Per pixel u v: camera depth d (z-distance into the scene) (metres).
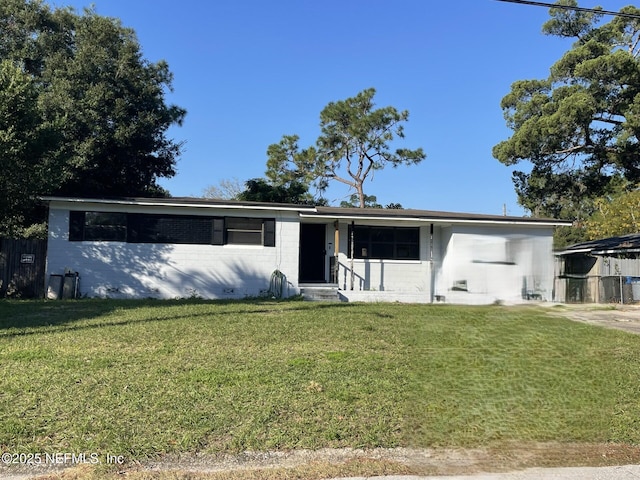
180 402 5.38
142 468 4.08
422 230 18.75
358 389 5.84
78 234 15.87
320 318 11.05
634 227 25.62
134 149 20.80
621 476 3.58
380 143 33.75
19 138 13.71
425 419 2.47
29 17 20.41
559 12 25.72
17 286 15.77
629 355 5.74
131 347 7.86
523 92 26.20
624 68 21.39
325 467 4.06
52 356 7.16
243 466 4.13
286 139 34.53
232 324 10.11
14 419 4.86
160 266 16.34
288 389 5.84
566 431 2.20
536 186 26.83
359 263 18.33
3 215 15.33
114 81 20.06
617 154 23.98
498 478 3.14
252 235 17.06
